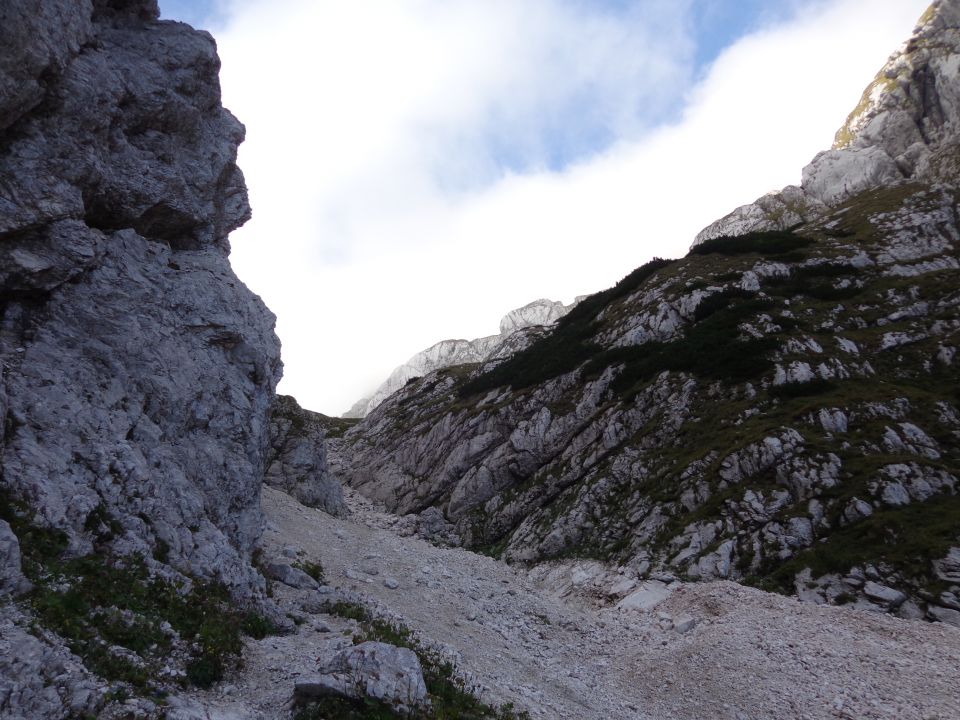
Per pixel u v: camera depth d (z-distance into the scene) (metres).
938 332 43.75
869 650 19.47
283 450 42.34
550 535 37.50
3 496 11.80
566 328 71.81
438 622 20.38
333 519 33.44
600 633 23.08
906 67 108.12
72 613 10.27
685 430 39.44
